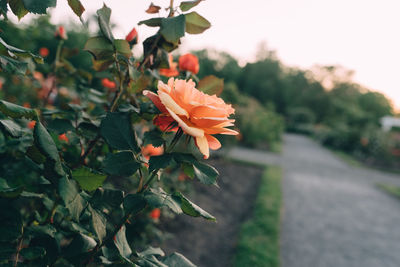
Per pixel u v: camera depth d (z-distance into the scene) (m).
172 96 0.76
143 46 1.04
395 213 6.45
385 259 4.09
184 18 0.88
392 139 17.33
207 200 5.34
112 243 0.82
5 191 0.66
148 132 0.84
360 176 11.08
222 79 1.12
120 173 0.74
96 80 1.73
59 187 0.65
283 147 18.11
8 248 0.74
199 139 0.72
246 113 15.08
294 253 3.85
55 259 0.84
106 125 0.81
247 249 3.57
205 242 3.76
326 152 19.02
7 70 0.75
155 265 0.81
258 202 5.55
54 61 1.68
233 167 8.88
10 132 0.78
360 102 54.62
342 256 4.00
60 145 1.15
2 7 0.77
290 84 52.28
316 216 5.52
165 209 3.62
